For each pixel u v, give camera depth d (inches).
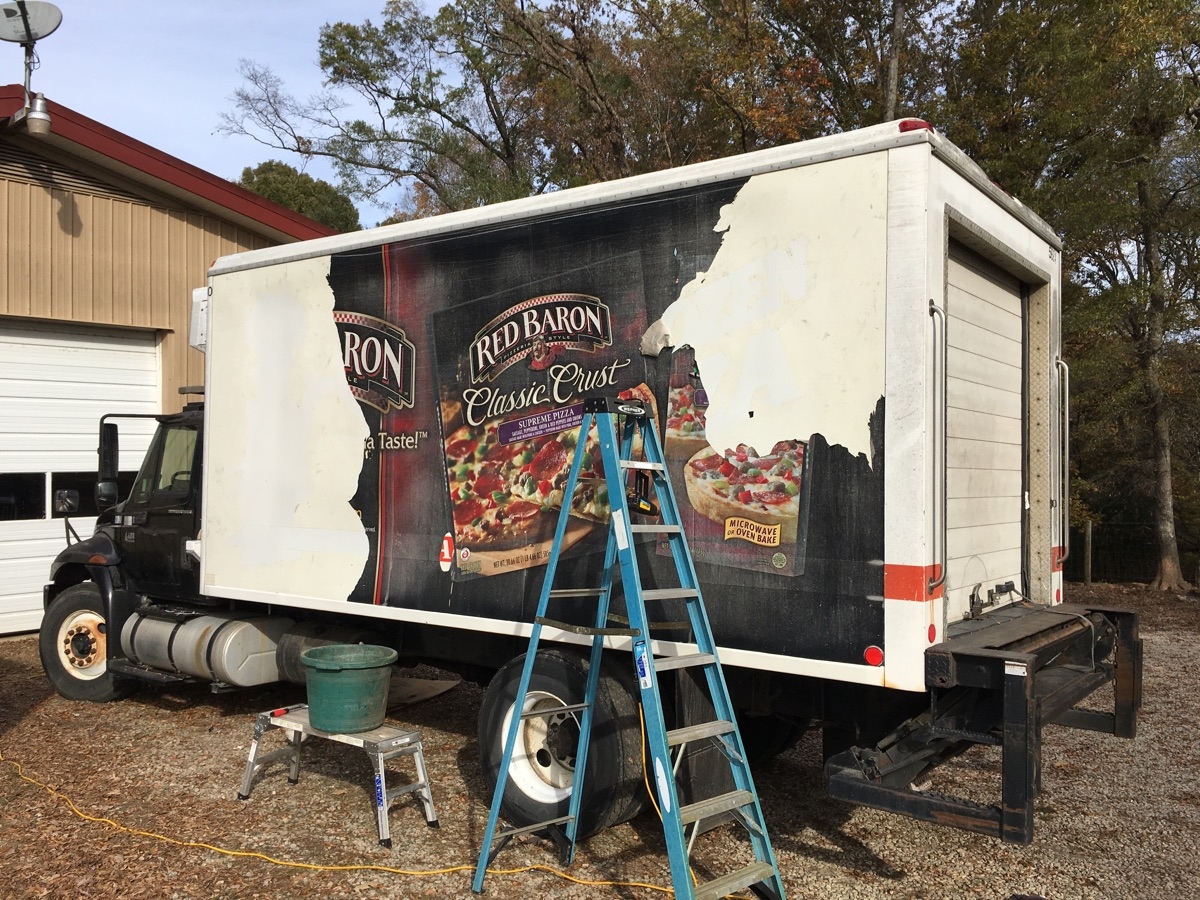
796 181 155.4
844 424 148.6
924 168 144.3
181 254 433.4
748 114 687.1
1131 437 613.6
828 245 151.6
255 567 235.8
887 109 593.9
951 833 185.3
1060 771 225.0
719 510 160.6
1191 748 243.3
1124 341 607.5
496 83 1095.6
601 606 162.7
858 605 145.7
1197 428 589.0
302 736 207.2
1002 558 189.9
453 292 200.1
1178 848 178.4
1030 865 170.4
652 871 165.3
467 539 195.3
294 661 243.9
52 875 161.8
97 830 181.5
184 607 271.7
